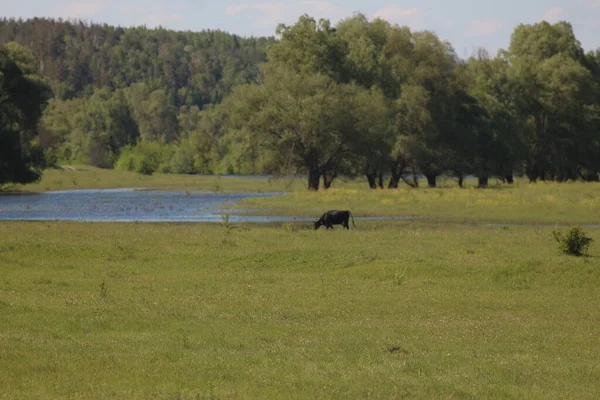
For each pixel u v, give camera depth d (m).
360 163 172.00
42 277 49.16
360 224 91.88
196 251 60.22
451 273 51.50
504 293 45.59
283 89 164.25
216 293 44.00
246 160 176.12
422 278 50.47
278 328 33.22
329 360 26.97
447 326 35.09
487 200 114.00
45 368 23.66
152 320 33.94
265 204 125.12
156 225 88.75
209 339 30.06
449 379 24.34
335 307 40.00
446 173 197.50
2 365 23.89
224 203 133.62
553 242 68.00
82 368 23.78
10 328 31.27
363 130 163.50
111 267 53.75
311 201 125.81
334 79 174.50
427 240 69.44
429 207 111.00
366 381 23.27
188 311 37.25
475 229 83.25
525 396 22.44
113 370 23.58
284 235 73.56
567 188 140.38
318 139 161.25
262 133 166.00
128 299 40.47
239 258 56.88
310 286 47.06
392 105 172.75
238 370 24.30
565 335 33.31
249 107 166.25
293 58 176.25
